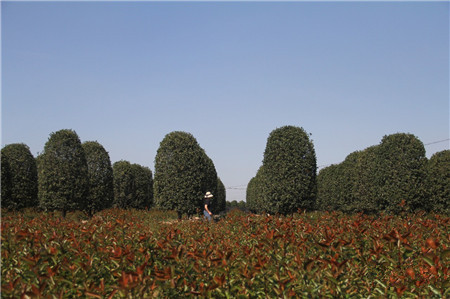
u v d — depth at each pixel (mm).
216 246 4375
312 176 15125
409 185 14406
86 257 3715
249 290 3291
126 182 25922
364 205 19031
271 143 15266
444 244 4832
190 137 19062
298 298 3266
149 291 2984
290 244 4176
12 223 5984
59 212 18297
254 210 36281
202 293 3195
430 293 3602
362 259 3871
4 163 19625
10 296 2900
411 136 14992
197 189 18391
